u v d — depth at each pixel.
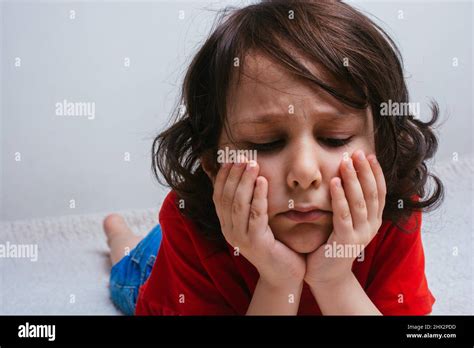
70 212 1.32
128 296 0.95
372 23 0.69
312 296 0.72
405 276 0.73
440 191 0.81
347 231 0.59
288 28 0.61
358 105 0.59
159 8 1.29
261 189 0.59
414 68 1.33
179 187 0.75
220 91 0.63
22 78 1.30
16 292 1.01
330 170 0.59
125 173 1.33
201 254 0.74
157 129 1.32
